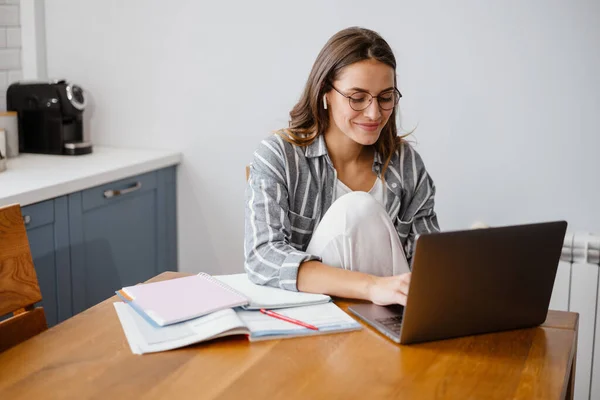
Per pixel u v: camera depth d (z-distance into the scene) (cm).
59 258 255
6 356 130
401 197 202
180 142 317
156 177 306
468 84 270
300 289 162
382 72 176
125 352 132
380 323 145
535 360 133
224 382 121
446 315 138
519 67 263
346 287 157
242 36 298
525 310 147
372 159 200
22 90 298
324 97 186
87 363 127
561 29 256
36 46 321
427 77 275
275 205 181
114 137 326
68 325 144
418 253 130
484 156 273
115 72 320
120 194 283
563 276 252
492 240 136
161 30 309
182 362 128
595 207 262
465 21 266
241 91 303
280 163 188
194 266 328
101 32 318
